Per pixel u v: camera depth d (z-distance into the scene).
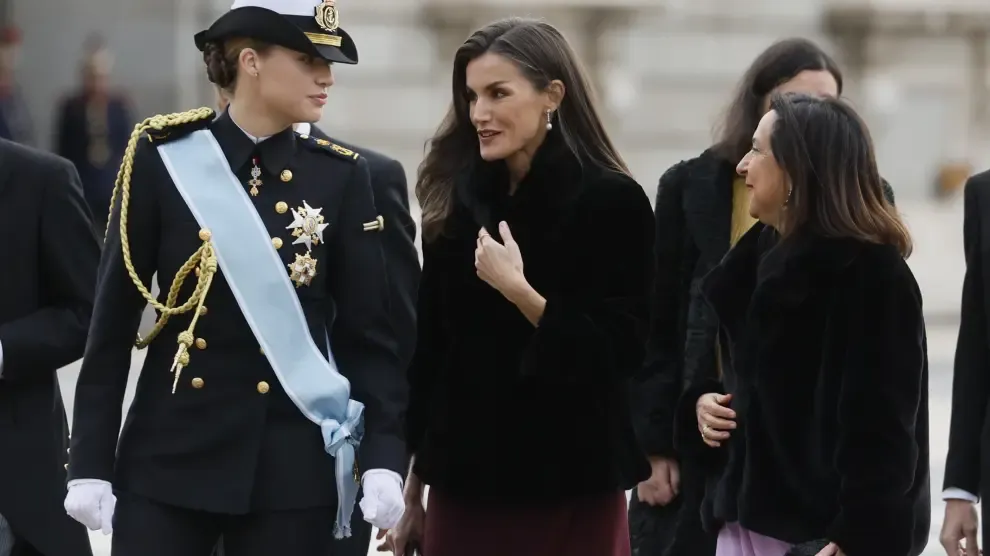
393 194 21.78
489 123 17.30
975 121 70.75
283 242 16.62
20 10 67.12
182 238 16.47
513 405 17.28
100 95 56.94
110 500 16.45
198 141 16.69
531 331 17.36
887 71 69.25
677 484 20.55
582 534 17.55
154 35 66.75
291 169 16.83
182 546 16.47
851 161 16.69
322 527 16.78
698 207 20.72
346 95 63.31
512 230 17.39
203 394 16.44
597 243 17.20
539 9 62.91
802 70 21.08
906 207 65.88
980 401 18.86
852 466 16.03
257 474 16.45
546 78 17.31
